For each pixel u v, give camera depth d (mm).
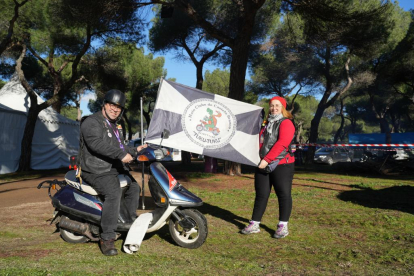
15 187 8891
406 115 45344
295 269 3062
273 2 17047
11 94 15648
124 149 3799
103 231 3516
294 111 46969
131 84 28078
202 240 3643
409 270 3018
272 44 22156
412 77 24500
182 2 11664
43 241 3971
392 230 4465
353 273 2959
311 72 25250
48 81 26328
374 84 26984
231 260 3299
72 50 18469
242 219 5145
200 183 9352
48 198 6996
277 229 4191
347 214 5445
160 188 3604
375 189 8375
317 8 11047
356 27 11750
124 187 3750
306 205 6234
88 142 3477
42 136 16000
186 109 4508
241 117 4621
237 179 10258
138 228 3490
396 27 24703
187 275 2867
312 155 22734
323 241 4008
